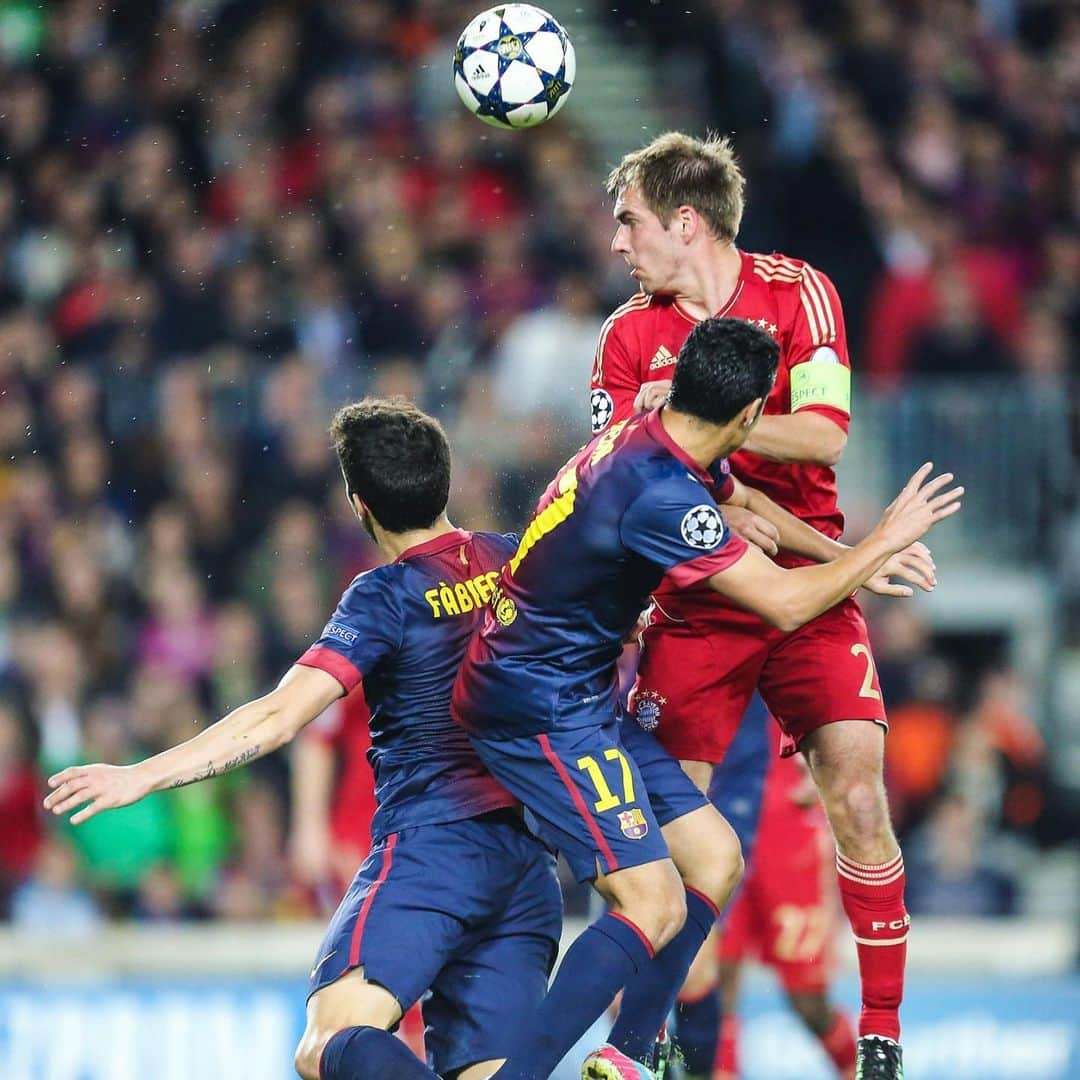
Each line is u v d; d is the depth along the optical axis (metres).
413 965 18.22
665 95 55.47
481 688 18.09
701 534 17.31
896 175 49.50
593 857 17.78
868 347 46.53
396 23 52.91
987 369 46.06
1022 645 45.78
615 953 17.42
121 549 42.12
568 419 44.16
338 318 46.19
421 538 19.20
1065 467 45.53
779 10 53.94
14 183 49.91
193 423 43.59
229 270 46.72
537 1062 17.12
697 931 18.45
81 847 36.38
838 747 19.22
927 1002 31.80
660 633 19.78
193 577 41.56
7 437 43.94
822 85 50.97
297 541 41.69
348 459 19.17
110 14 52.34
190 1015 31.50
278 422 43.59
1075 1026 31.78
